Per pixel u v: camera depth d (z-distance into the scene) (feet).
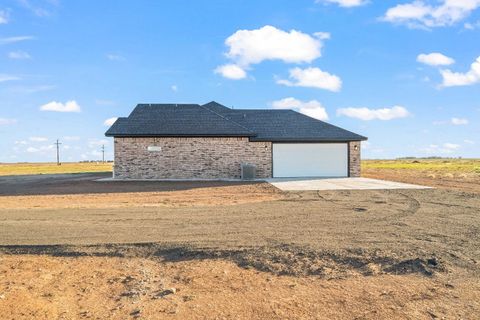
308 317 17.66
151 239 30.58
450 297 19.40
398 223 35.73
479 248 26.91
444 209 43.62
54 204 51.16
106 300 20.12
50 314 18.40
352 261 24.80
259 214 41.32
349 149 93.35
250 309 18.67
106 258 27.02
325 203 49.06
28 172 170.50
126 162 88.28
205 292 20.90
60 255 27.63
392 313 17.78
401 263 24.14
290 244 28.30
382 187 68.23
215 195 59.93
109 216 40.88
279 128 95.50
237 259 26.08
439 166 196.13
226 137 89.40
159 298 20.21
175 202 52.44
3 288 21.58
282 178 89.66
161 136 87.97
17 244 29.60
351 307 18.57
